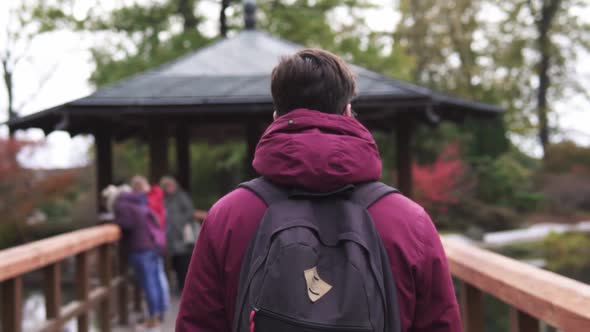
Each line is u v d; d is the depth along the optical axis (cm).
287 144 112
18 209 1606
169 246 594
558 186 2319
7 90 2053
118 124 638
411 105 527
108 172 611
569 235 1661
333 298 100
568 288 155
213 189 1864
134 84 580
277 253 103
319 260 104
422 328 112
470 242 1750
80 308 402
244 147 1507
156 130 580
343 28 1952
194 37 1413
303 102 118
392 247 109
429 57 2758
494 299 907
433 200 2023
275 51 670
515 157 2920
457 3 2675
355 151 113
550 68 2681
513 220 2131
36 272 1297
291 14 1424
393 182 1919
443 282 112
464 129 2488
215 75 603
